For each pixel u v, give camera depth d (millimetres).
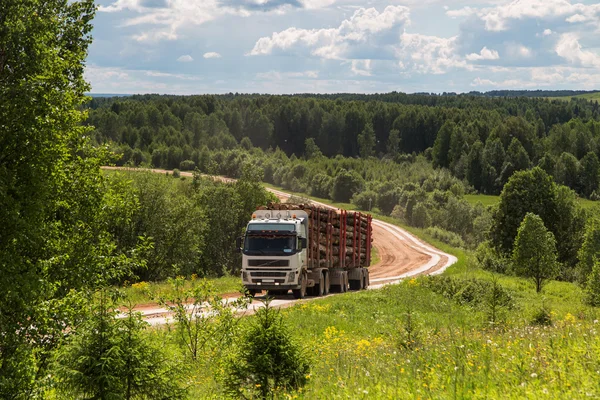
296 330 18062
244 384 9711
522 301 30844
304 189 176250
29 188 10305
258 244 28188
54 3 12242
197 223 53531
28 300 9867
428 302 27172
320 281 31547
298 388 9641
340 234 34438
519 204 72500
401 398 8086
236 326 13992
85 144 13258
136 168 53625
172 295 15492
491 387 8172
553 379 7988
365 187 163625
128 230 49156
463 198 158000
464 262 68688
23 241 10102
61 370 7953
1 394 9125
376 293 29578
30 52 10703
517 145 183500
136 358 8078
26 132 10070
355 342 15766
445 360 10797
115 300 10828
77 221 12781
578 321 16922
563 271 63719
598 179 172375
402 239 97812
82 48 13000
